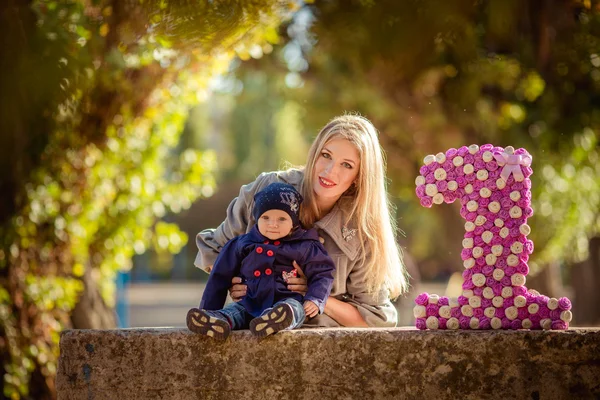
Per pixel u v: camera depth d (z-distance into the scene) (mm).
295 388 4109
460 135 11711
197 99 8008
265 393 4125
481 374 4008
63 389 4258
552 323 4090
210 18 4742
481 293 4191
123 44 6152
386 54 3717
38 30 4863
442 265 35000
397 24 3545
